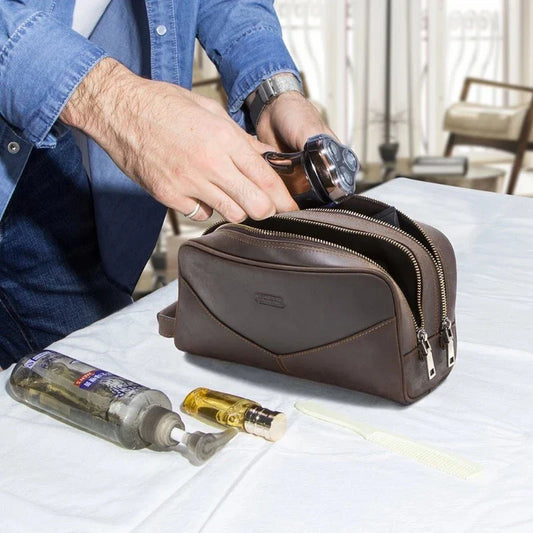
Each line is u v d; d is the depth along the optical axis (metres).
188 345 0.99
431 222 1.41
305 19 5.05
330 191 0.88
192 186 0.89
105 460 0.81
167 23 1.29
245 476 0.77
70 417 0.85
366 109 5.16
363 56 5.09
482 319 1.08
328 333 0.87
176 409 0.90
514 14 5.03
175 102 0.90
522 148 4.28
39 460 0.82
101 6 1.28
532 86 5.13
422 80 5.14
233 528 0.71
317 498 0.75
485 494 0.75
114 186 1.42
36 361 0.90
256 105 1.20
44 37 0.96
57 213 1.45
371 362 0.86
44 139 1.01
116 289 1.55
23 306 1.50
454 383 0.93
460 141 4.48
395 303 0.83
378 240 0.87
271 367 0.95
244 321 0.92
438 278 0.88
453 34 5.08
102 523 0.73
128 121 0.92
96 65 0.96
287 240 0.88
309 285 0.85
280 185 0.88
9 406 0.90
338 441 0.83
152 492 0.77
